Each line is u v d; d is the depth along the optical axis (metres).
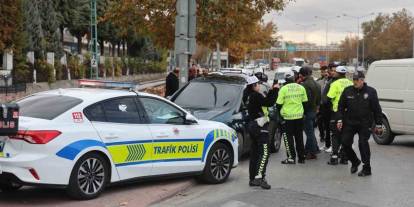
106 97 7.94
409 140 15.52
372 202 7.96
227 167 9.48
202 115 10.83
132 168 8.00
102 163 7.66
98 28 65.81
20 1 40.25
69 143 7.22
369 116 10.02
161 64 94.31
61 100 7.72
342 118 10.21
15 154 7.02
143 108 8.35
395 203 7.92
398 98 13.90
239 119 11.10
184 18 14.16
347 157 10.47
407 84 13.73
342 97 10.14
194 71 18.56
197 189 8.88
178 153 8.65
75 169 7.32
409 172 10.42
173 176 8.65
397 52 94.38
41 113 7.47
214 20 19.17
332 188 8.91
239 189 8.85
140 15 19.72
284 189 8.79
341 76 11.41
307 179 9.68
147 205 7.62
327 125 12.81
